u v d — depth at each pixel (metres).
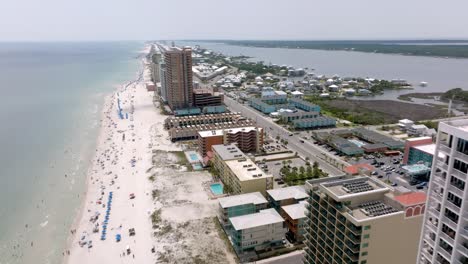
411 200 82.75
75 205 154.12
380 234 79.06
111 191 166.25
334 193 85.50
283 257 116.19
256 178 144.88
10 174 185.12
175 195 160.12
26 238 131.00
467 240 57.06
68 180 179.25
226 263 113.50
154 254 119.44
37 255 121.19
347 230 80.75
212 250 120.31
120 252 121.00
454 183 58.28
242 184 143.25
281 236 120.81
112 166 197.00
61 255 120.62
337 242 85.25
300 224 123.06
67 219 143.00
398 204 81.81
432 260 63.56
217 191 163.50
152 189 167.12
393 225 79.44
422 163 177.50
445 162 59.56
